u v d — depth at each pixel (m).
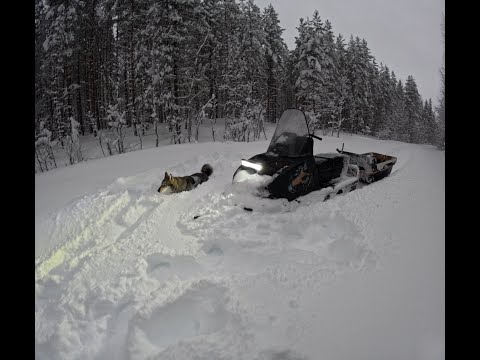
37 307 2.92
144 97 23.59
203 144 11.89
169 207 5.07
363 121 44.31
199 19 27.31
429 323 2.11
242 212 4.64
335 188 5.29
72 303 2.90
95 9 28.98
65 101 26.94
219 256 3.71
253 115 22.56
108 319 2.75
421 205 4.28
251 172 5.04
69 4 24.64
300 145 5.18
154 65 22.47
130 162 8.77
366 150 13.88
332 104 32.25
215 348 2.15
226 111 27.00
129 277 3.28
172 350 2.20
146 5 25.88
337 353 1.98
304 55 33.38
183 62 23.75
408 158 9.88
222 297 2.70
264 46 36.31
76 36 26.62
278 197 4.75
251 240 3.73
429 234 3.35
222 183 6.30
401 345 1.98
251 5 32.56
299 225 4.11
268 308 2.48
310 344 2.08
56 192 6.10
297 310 2.42
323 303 2.47
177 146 11.23
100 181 6.77
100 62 30.23
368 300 2.44
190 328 2.69
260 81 34.28
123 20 26.72
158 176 6.89
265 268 3.19
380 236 3.47
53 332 2.60
